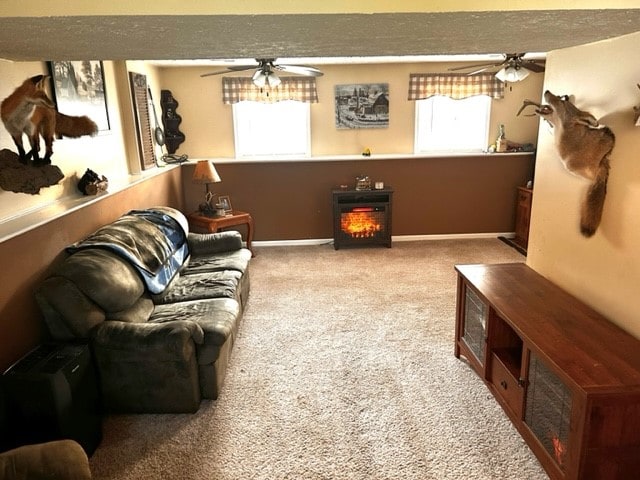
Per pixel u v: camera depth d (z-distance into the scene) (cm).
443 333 359
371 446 238
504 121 620
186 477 220
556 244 278
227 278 366
